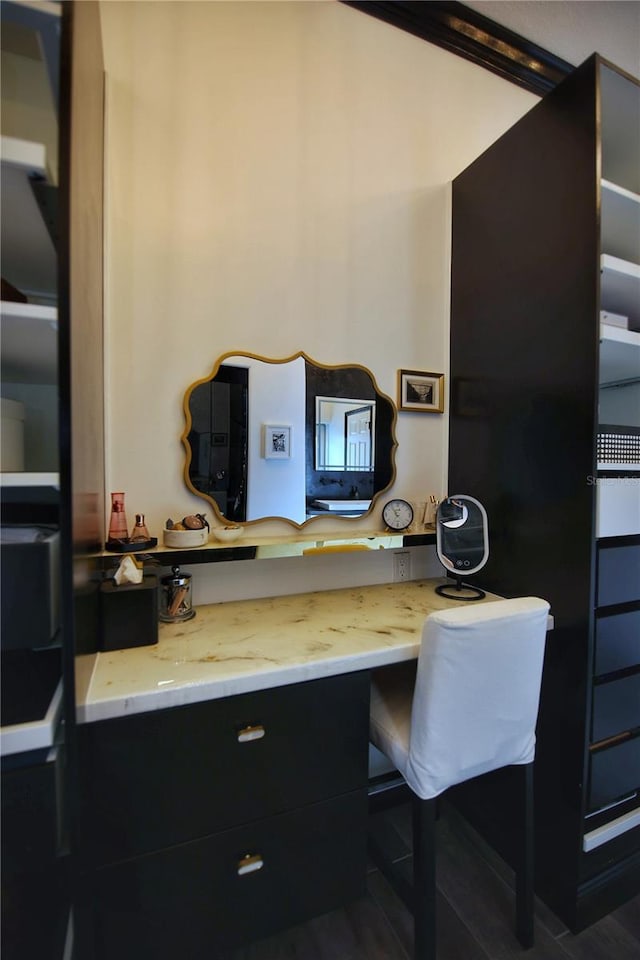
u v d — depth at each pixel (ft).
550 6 5.57
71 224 2.46
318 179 5.07
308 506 5.07
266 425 4.83
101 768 2.76
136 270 4.27
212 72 4.54
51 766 2.54
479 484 5.32
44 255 3.18
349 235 5.26
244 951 3.76
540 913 4.19
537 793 4.44
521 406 4.72
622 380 5.41
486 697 3.47
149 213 4.31
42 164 2.38
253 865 3.22
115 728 2.78
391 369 5.56
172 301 4.41
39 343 2.88
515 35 5.94
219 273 4.60
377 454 5.45
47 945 2.64
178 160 4.42
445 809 5.51
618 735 4.25
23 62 3.20
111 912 2.83
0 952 2.57
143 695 2.82
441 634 3.23
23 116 3.23
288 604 4.76
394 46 5.47
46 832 2.53
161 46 4.33
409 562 5.75
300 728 3.33
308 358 5.04
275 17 4.82
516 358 4.78
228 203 4.63
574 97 4.06
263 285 4.81
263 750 3.21
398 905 4.21
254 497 4.80
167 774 2.93
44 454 3.88
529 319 4.61
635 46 6.24
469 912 4.15
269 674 3.19
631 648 4.24
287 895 3.35
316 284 5.08
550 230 4.35
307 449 5.05
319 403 5.10
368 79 5.32
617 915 4.17
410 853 4.82
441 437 5.91
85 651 2.90
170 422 4.43
